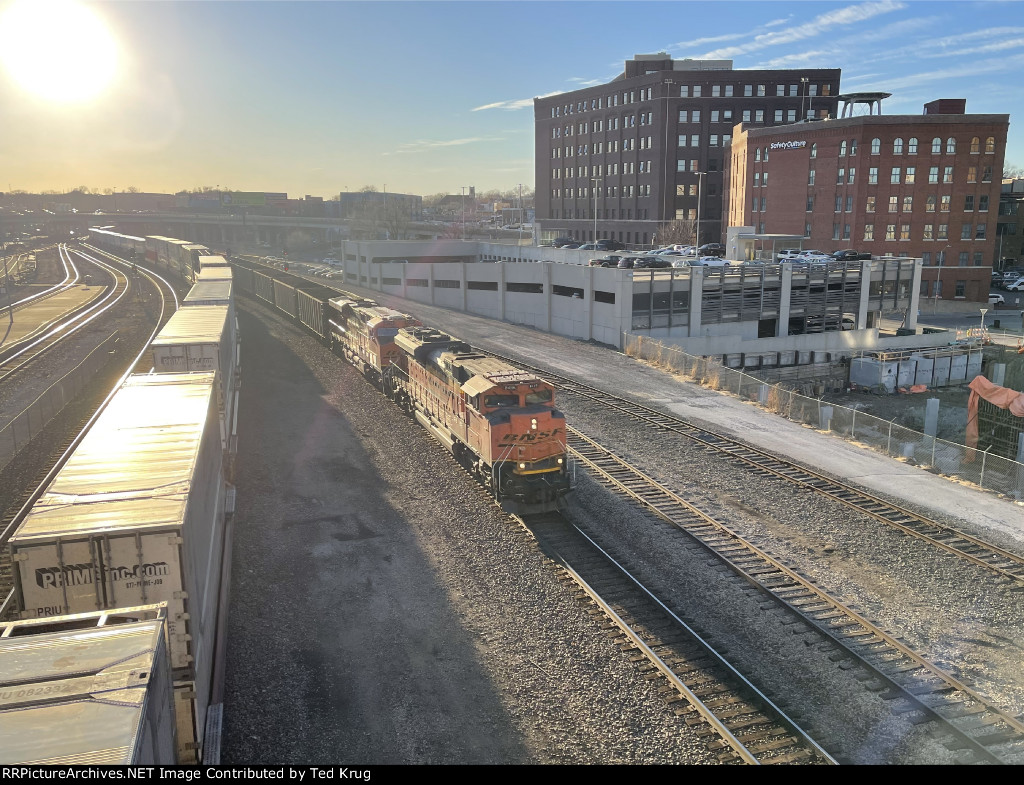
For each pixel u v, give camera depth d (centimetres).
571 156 13175
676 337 5234
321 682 1334
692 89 10919
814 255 6781
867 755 1159
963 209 7975
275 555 1844
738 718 1238
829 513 2125
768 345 5447
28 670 779
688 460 2589
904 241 8025
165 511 1066
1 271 12156
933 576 1750
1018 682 1359
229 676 1332
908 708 1276
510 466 2061
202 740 1103
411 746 1171
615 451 2689
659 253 8181
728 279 5369
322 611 1580
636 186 11688
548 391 2131
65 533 995
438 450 2641
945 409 4856
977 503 2250
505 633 1487
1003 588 1695
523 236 14138
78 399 3797
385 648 1444
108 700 727
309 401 3412
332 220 17825
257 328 5559
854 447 2842
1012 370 5338
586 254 7850
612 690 1305
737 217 9875
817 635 1494
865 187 7938
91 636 847
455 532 1966
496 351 4753
